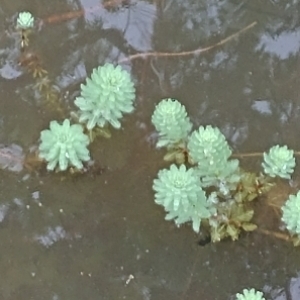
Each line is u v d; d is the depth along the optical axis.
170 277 0.83
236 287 0.83
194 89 0.88
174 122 0.81
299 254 0.84
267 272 0.83
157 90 0.88
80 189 0.85
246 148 0.86
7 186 0.85
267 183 0.85
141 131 0.87
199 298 0.83
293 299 0.83
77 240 0.84
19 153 0.86
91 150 0.86
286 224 0.84
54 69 0.88
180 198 0.78
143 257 0.84
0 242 0.84
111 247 0.84
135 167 0.86
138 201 0.85
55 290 0.83
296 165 0.86
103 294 0.83
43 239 0.84
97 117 0.84
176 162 0.86
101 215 0.85
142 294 0.83
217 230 0.83
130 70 0.88
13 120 0.86
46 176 0.85
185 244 0.84
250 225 0.84
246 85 0.88
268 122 0.87
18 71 0.88
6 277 0.83
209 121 0.87
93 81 0.82
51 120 0.87
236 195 0.84
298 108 0.88
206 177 0.82
